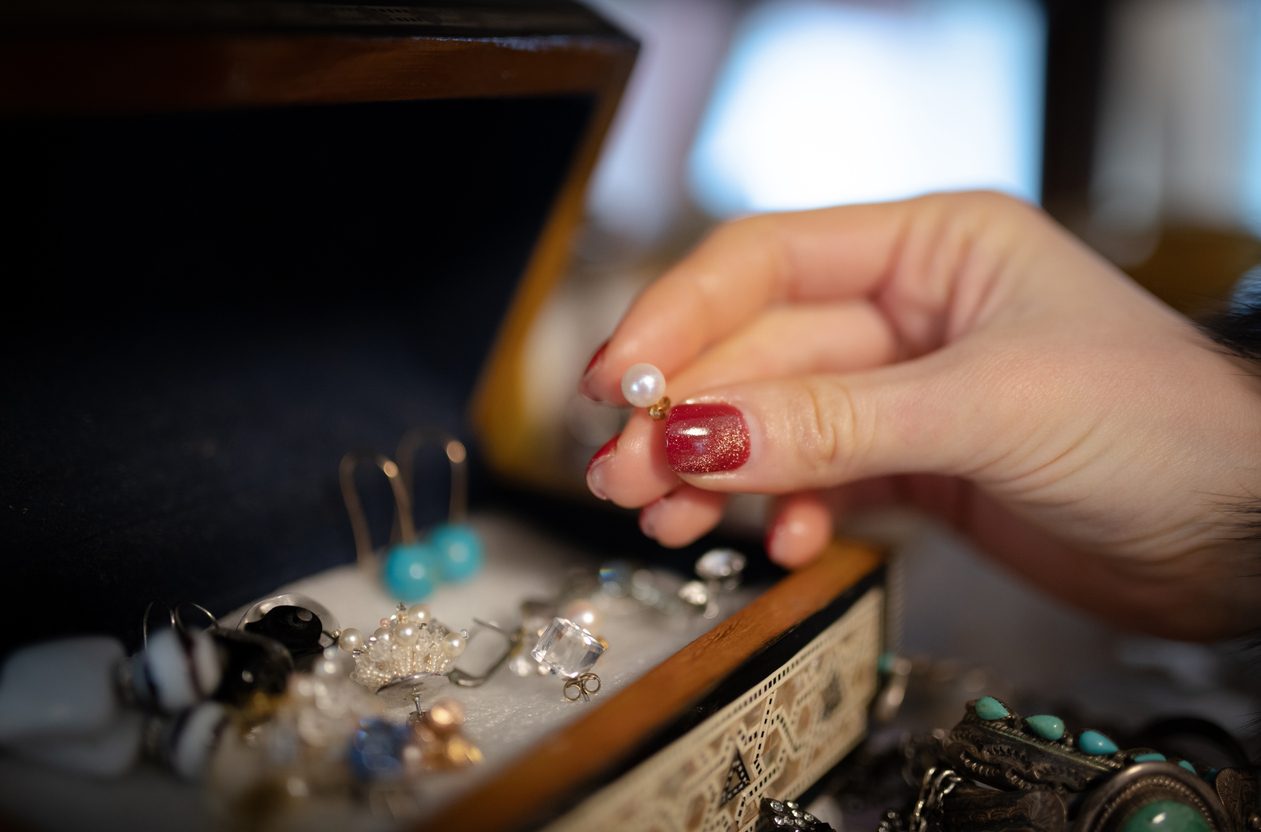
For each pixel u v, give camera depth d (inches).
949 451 8.4
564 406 15.1
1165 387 8.1
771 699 7.6
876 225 10.2
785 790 8.0
